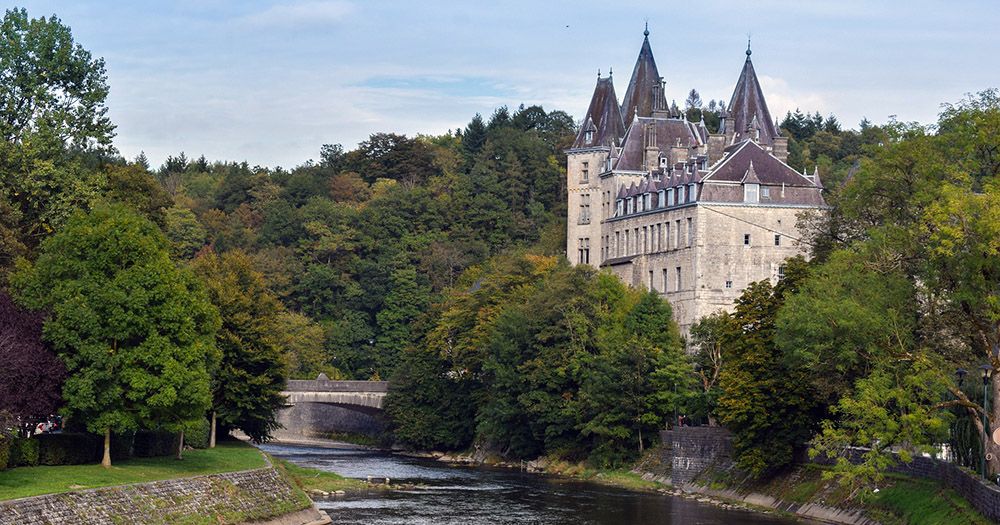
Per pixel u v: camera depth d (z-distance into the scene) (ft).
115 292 297.53
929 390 299.79
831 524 330.75
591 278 591.37
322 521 324.80
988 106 316.81
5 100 398.62
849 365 326.03
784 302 371.15
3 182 383.86
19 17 403.95
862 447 347.97
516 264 650.84
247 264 455.63
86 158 479.00
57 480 265.34
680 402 461.78
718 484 404.77
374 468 499.92
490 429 541.75
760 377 374.43
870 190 336.49
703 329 485.97
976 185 325.83
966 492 280.51
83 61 409.69
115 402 299.58
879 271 323.57
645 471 453.99
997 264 284.00
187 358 305.32
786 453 369.91
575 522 339.36
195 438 394.73
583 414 490.49
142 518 262.06
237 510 296.30
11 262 352.08
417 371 599.16
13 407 272.31
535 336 519.60
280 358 435.94
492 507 368.27
